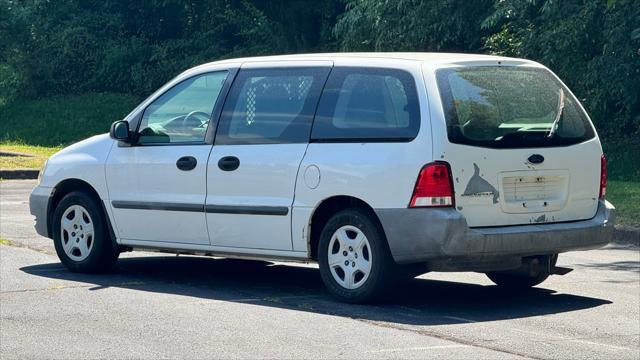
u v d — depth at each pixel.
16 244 13.68
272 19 42.38
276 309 9.69
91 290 10.63
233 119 10.73
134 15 46.44
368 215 9.76
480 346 8.27
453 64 9.77
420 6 29.02
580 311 9.80
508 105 9.90
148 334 8.60
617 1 21.31
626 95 24.09
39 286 10.81
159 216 11.12
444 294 10.60
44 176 12.09
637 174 25.50
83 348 8.12
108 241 11.61
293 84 10.44
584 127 10.38
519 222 9.80
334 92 10.15
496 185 9.66
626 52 23.58
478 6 28.55
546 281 11.55
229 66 10.96
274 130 10.42
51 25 45.84
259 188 10.39
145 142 11.30
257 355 7.91
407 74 9.72
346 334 8.63
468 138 9.53
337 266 9.98
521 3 25.92
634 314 9.68
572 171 10.15
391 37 29.56
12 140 37.41
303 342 8.34
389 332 8.73
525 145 9.84
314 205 10.03
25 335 8.56
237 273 11.85
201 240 10.88
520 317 9.46
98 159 11.62
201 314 9.43
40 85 44.72
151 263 12.55
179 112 11.15
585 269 12.50
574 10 25.09
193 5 44.91
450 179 9.41
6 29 43.56
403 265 9.73
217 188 10.67
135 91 44.41
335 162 9.91
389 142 9.66
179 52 44.53
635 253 14.02
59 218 11.84
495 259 9.66
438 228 9.34
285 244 10.29
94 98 43.91
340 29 31.06
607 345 8.38
